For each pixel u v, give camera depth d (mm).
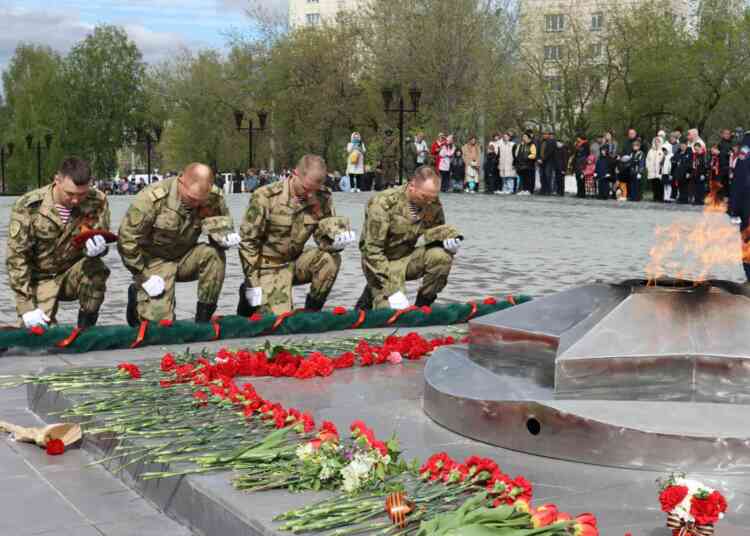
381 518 3439
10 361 6801
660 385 4535
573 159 34844
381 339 7207
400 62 47438
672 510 3195
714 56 47156
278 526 3408
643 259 15484
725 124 51281
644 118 51906
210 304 8070
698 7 52312
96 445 4957
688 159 27047
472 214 25266
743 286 5023
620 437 4133
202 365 6090
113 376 5852
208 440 4473
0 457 5020
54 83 79812
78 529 4023
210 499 3803
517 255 15992
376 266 8789
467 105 45875
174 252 8039
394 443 4066
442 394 4918
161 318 7906
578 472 4133
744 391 4504
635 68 49250
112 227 20875
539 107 54781
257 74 60875
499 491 3621
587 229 20984
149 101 70500
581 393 4512
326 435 4215
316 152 58656
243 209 27828
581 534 3146
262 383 5953
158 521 4121
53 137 77750
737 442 3986
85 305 7863
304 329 8008
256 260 8422
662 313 4734
